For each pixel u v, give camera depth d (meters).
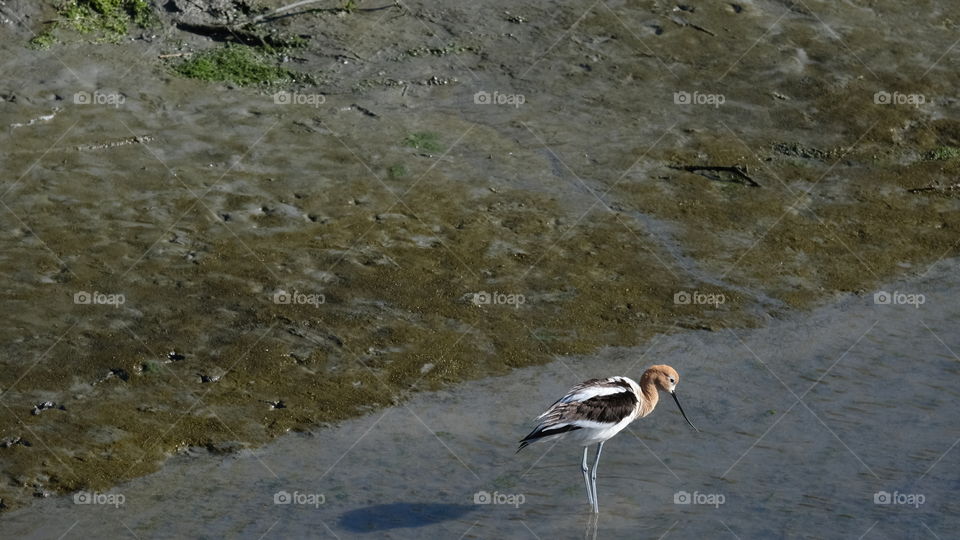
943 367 14.95
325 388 13.77
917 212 18.22
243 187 17.05
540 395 13.95
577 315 15.36
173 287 15.02
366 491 12.26
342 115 18.97
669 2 22.47
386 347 14.47
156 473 12.33
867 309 16.09
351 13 21.42
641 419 13.85
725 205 17.91
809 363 14.91
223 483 12.26
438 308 15.17
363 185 17.34
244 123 18.53
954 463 13.09
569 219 17.16
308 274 15.48
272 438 12.98
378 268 15.73
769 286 16.36
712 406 14.05
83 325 14.20
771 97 20.42
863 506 12.30
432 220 16.78
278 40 20.61
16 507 11.65
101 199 16.48
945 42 22.23
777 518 12.05
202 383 13.60
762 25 22.16
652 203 17.72
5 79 18.78
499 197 17.41
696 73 20.78
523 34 21.34
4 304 14.40
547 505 12.16
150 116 18.42
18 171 16.84
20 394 13.09
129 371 13.62
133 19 20.62
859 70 21.25
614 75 20.56
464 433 13.29
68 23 20.23
